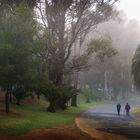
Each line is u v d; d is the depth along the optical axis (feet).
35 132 80.64
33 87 101.09
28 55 93.91
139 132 87.76
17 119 96.32
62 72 154.71
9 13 101.40
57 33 150.82
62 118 115.96
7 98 108.17
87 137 76.84
